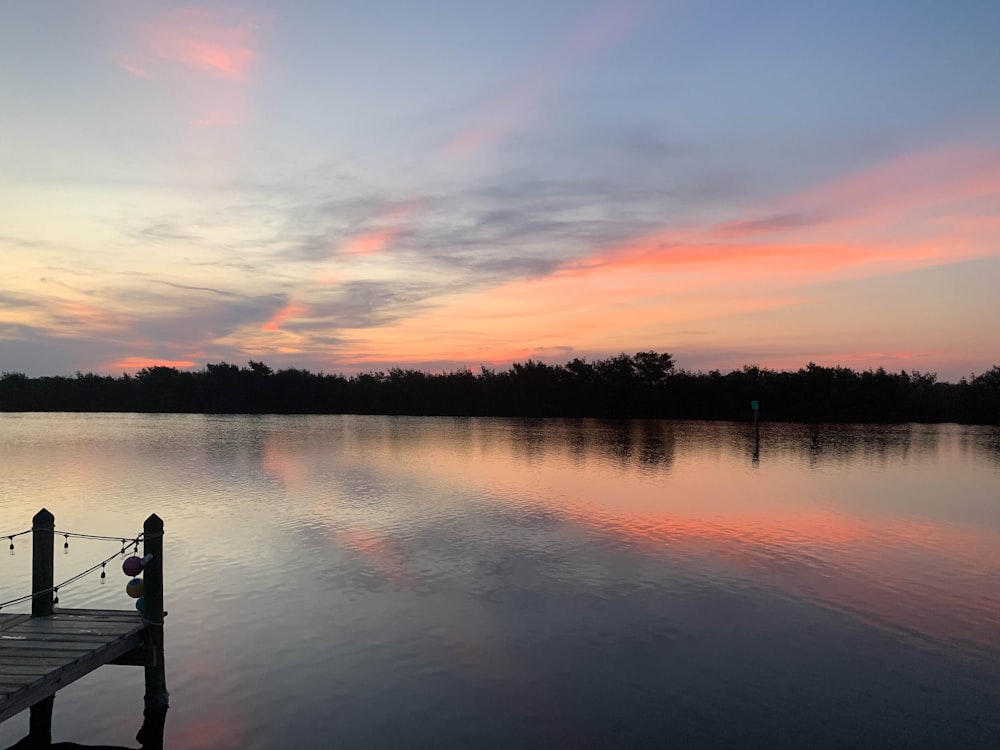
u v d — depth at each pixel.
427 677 9.22
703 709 8.38
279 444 44.62
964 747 7.54
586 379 85.06
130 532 17.89
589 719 8.12
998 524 19.33
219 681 9.12
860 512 21.00
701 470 31.41
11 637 8.54
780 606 12.10
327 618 11.41
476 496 23.72
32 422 71.31
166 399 95.50
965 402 70.69
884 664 9.69
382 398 91.56
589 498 23.36
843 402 72.81
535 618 11.45
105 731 8.02
